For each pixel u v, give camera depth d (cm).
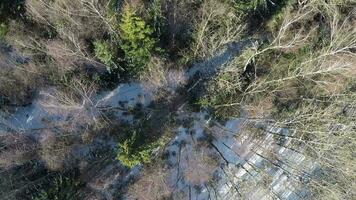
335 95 2908
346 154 2877
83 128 3153
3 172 2956
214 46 3034
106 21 2794
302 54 3045
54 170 3059
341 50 2636
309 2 2950
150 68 3052
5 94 3148
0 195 2873
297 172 3188
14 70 3022
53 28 3025
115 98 3294
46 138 3067
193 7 3111
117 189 3222
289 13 2856
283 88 3131
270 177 3278
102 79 3206
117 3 2961
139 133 3088
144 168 3250
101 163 3216
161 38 3123
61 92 3009
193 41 3189
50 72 3062
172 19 3070
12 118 3203
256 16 3219
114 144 3256
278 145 3297
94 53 3047
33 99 3216
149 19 2880
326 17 3028
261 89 3178
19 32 3011
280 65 3147
